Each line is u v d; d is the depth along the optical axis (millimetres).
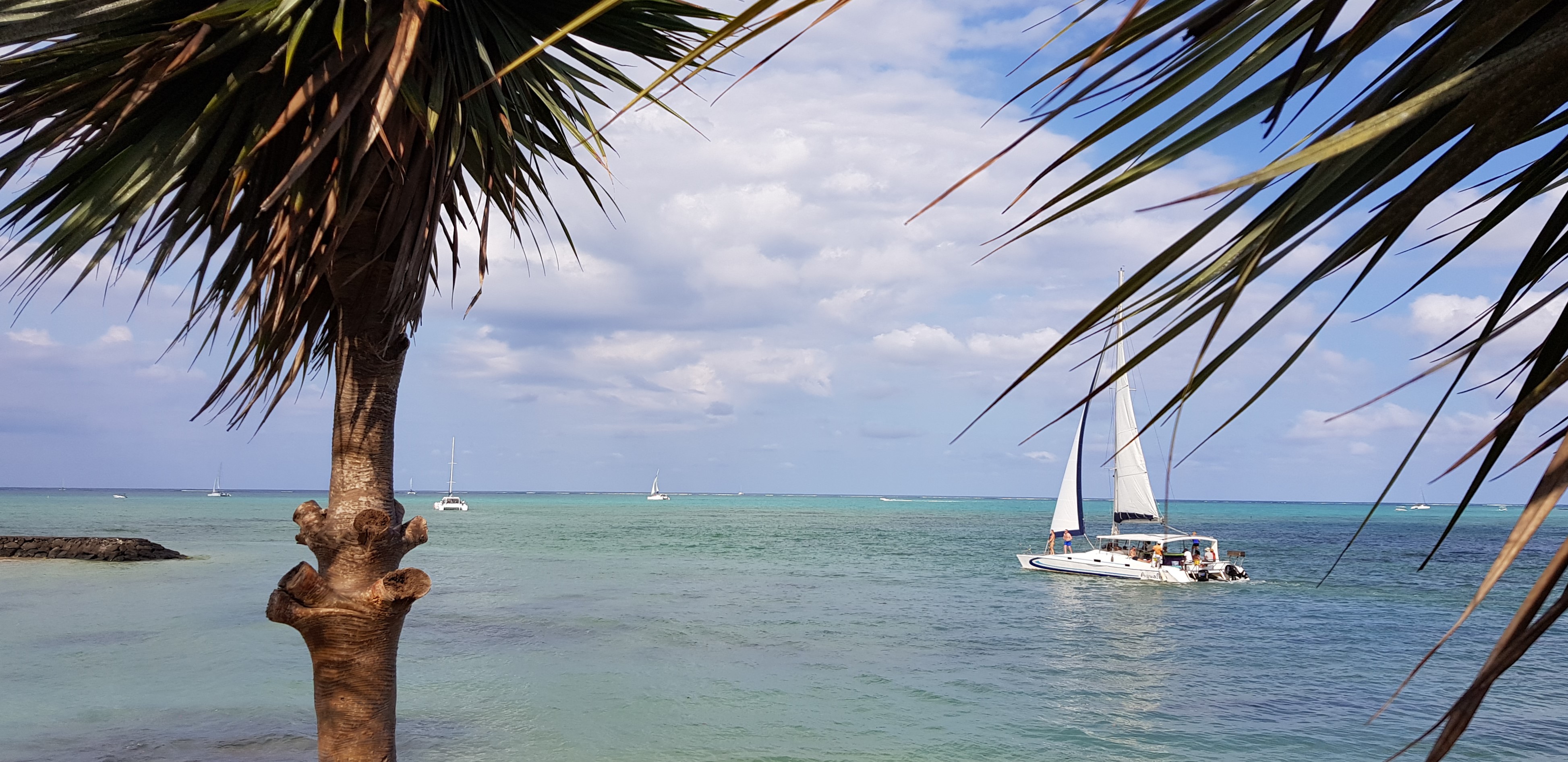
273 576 39344
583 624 28422
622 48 4684
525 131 4516
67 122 3441
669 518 141625
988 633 28266
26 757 13148
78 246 3422
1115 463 46156
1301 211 1064
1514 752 15641
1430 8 1045
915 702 18703
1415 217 959
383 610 4051
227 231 3900
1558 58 870
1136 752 15383
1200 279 1141
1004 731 16484
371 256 4109
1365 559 66688
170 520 101250
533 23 4539
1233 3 1045
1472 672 22734
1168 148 1151
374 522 4113
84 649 21562
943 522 134750
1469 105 906
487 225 4371
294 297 3820
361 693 4059
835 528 111125
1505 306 1166
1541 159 1167
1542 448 965
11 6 3176
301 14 3674
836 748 15211
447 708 17328
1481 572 54750
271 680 18359
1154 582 44562
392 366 4324
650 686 19547
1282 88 1129
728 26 1112
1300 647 26656
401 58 3496
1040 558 48719
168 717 15516
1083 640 27391
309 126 3689
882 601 36344
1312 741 16172
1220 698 19609
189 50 3400
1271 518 192125
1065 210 1211
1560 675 22297
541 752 14516
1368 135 895
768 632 27406
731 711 17484
